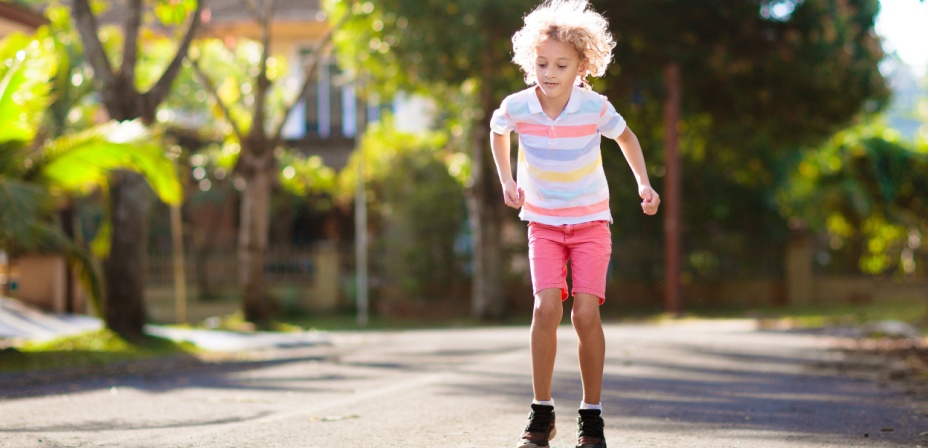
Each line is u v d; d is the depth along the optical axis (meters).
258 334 16.88
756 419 6.31
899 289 26.34
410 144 26.41
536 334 4.58
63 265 15.76
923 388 8.23
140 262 13.30
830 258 26.61
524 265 26.06
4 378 9.03
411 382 8.53
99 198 24.03
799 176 26.62
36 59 11.06
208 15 19.62
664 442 5.37
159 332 14.87
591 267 4.58
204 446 5.18
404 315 25.81
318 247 26.02
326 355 12.19
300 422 6.09
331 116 29.55
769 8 21.56
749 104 22.80
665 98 21.38
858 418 6.37
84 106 21.59
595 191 4.59
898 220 26.27
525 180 4.68
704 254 26.28
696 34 21.69
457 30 18.84
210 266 25.05
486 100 21.22
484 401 7.17
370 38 20.86
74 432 5.69
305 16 29.08
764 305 26.09
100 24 28.47
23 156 11.10
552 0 4.61
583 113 4.54
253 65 24.77
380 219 27.36
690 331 16.36
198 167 25.66
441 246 26.28
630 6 20.33
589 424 4.61
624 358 11.16
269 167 20.08
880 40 23.12
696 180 25.67
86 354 11.42
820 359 11.20
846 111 22.80
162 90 13.54
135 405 7.03
